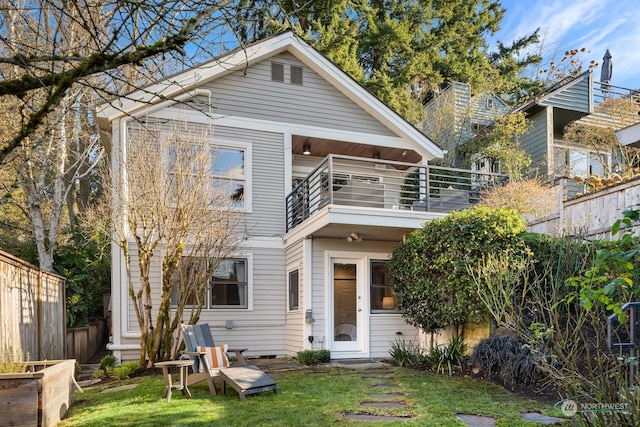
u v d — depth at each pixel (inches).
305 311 372.5
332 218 334.3
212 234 330.0
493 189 467.8
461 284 288.0
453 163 677.3
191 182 315.6
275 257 425.4
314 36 678.5
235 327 402.9
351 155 501.0
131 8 95.0
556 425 168.6
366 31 792.9
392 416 184.5
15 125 227.6
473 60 890.7
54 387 185.6
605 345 189.2
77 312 499.2
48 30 142.7
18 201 506.6
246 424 174.7
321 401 210.1
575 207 365.1
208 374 231.5
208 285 370.0
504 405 198.5
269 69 437.4
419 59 799.7
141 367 315.0
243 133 422.3
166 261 314.7
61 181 494.6
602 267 121.6
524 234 289.0
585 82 649.0
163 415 189.2
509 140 649.6
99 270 561.3
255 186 423.2
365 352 385.4
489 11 935.0
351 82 452.4
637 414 112.6
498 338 263.7
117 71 115.9
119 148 367.6
